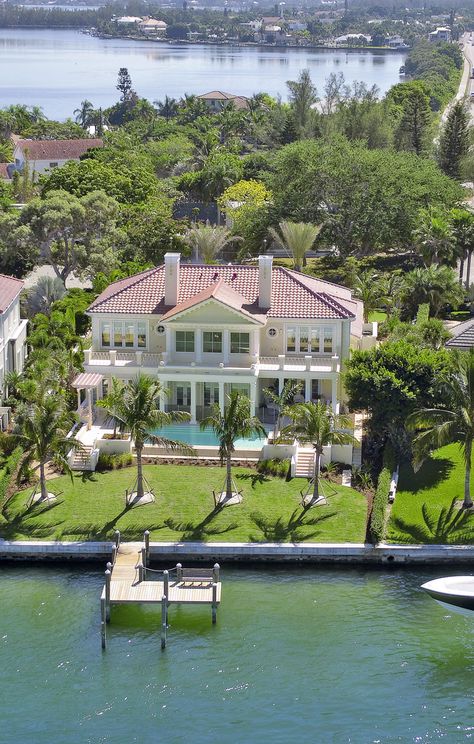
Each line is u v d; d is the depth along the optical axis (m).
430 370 73.06
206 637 57.69
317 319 79.69
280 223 120.50
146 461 74.62
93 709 52.41
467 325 89.06
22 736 50.47
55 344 86.50
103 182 136.25
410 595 61.34
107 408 72.00
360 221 123.56
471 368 66.50
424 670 55.19
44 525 66.19
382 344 77.12
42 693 53.50
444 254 109.19
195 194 160.88
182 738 50.44
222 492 69.94
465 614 58.88
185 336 80.00
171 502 68.94
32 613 59.69
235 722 51.56
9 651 56.44
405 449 74.00
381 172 124.94
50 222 108.00
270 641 57.28
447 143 159.88
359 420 81.25
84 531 65.62
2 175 190.88
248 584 62.44
